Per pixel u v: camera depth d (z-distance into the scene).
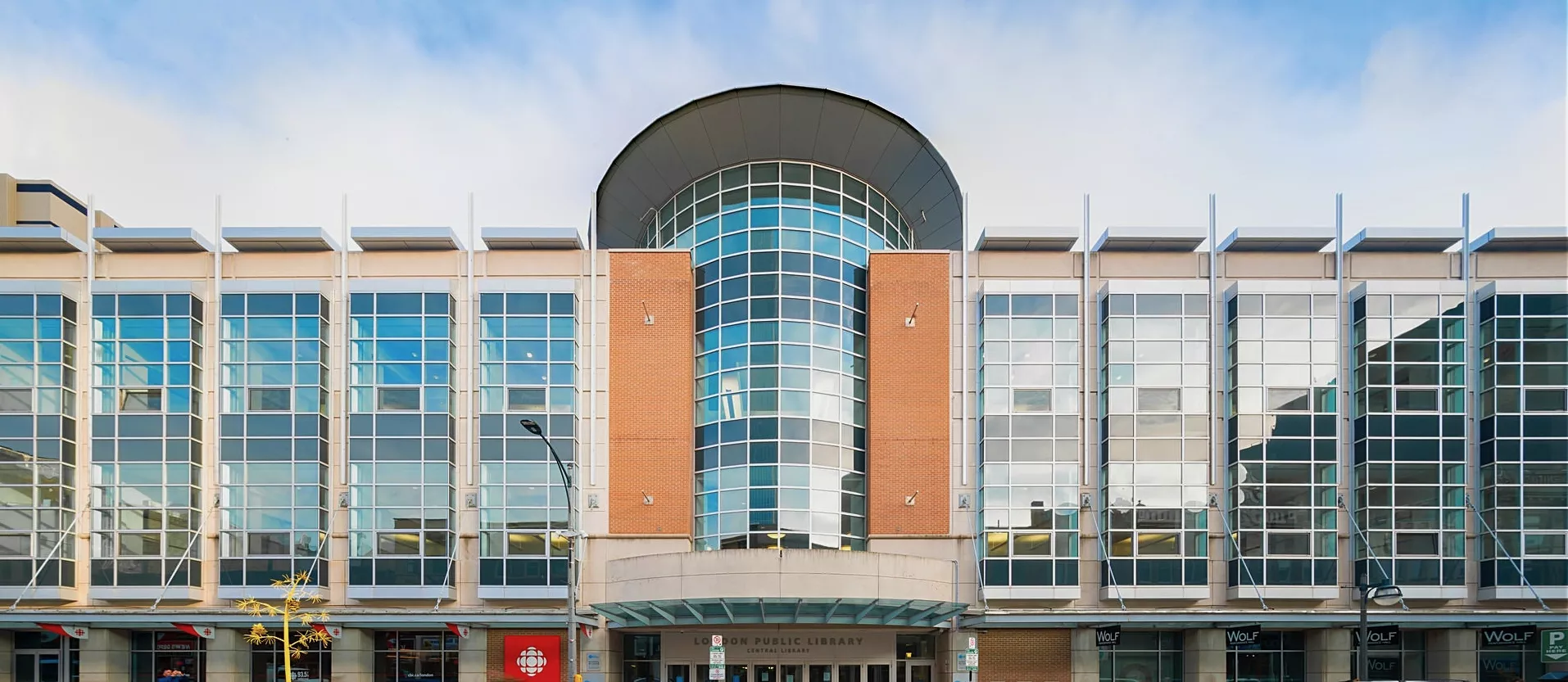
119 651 34.88
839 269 38.34
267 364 36.09
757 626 35.56
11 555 34.75
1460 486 35.47
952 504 36.69
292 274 37.56
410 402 36.09
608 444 36.94
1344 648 35.16
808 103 38.72
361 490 35.69
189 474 35.38
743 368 36.75
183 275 37.38
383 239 37.09
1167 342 36.50
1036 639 35.44
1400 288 36.16
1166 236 36.84
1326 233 36.56
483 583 35.31
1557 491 35.00
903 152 40.28
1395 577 34.97
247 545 35.22
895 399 37.25
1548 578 34.59
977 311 37.84
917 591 33.16
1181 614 32.94
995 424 36.44
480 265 37.94
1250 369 36.12
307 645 34.50
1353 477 36.09
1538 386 35.38
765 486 35.72
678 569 32.22
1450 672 35.00
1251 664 36.09
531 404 36.50
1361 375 36.09
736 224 38.84
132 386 35.84
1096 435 36.97
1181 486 35.81
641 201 42.31
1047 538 35.78
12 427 35.28
